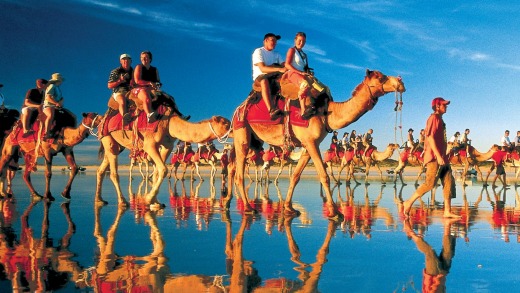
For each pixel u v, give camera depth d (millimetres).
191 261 5414
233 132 10406
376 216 9664
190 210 10734
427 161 9125
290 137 9695
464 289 4305
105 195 15289
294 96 9602
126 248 6148
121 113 11469
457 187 21719
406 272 4922
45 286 4355
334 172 39219
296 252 5938
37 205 11859
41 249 6059
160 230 7672
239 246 6320
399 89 9227
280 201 13391
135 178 29188
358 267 5148
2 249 6047
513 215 9867
